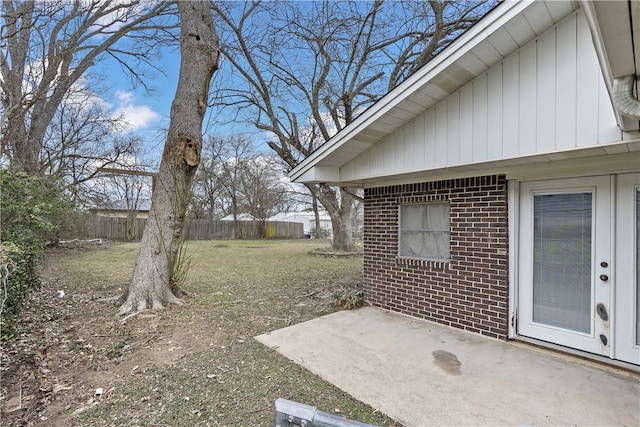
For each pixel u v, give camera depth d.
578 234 3.74
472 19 8.91
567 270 3.82
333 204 14.80
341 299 5.91
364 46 10.76
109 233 20.31
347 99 11.18
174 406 2.76
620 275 3.46
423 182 5.12
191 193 6.09
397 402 2.80
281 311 5.53
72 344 4.04
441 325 4.80
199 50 5.77
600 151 3.18
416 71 3.88
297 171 5.75
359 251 14.63
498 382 3.13
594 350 3.61
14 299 4.39
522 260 4.16
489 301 4.32
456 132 4.03
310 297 6.51
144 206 28.23
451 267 4.73
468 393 2.94
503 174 4.21
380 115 4.29
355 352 3.84
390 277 5.59
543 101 3.30
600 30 1.57
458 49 3.51
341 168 5.63
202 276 8.74
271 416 2.61
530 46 3.38
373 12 9.80
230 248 17.84
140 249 5.61
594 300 3.62
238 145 28.19
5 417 2.59
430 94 4.02
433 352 3.84
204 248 17.62
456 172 4.56
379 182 5.70
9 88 10.08
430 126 4.30
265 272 9.48
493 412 2.65
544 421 2.53
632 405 2.73
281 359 3.66
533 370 3.37
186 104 5.72
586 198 3.69
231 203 31.14
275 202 30.81
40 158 12.58
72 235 12.98
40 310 5.38
